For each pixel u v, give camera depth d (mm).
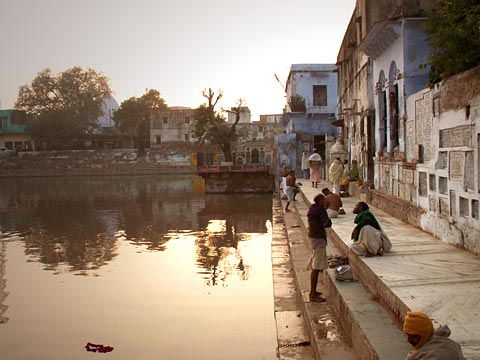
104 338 8469
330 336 6160
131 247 16750
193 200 32781
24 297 11000
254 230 19984
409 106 10344
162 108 73250
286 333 7113
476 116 6809
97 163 70188
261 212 25672
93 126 73125
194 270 13180
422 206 9445
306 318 7227
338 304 6816
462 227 7520
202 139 49125
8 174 69875
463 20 7375
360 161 17422
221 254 15203
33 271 13516
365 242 7480
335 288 7113
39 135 69625
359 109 17719
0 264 14469
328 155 27828
